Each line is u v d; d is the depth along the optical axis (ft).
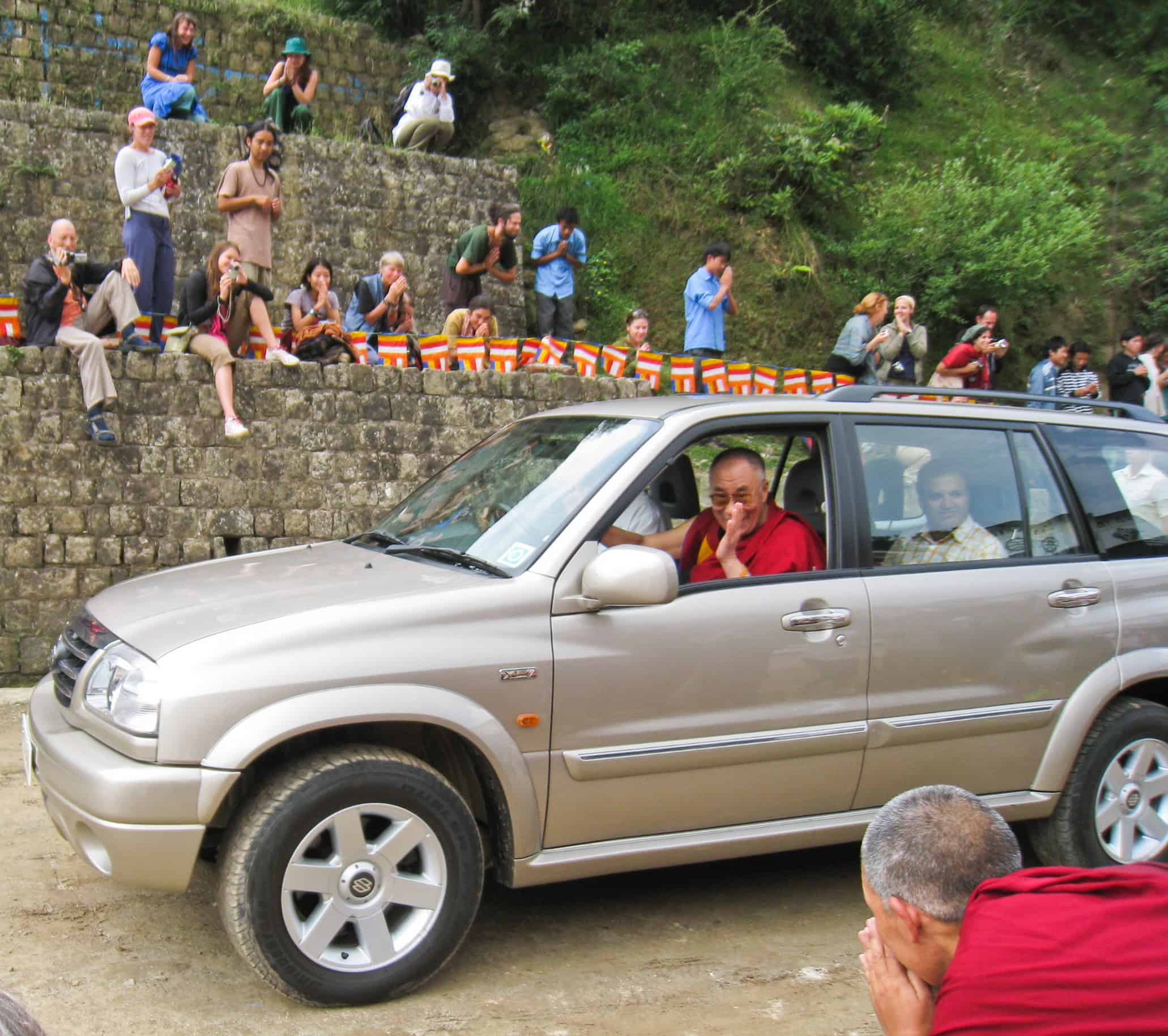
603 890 14.80
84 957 12.48
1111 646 14.67
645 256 48.91
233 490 27.07
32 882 14.38
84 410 25.49
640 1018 11.54
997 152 63.67
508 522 13.25
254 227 31.78
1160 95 76.74
